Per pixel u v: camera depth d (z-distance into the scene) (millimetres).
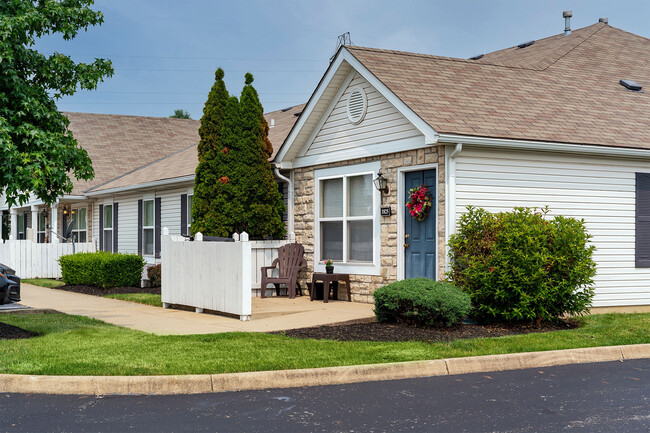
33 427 5785
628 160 13352
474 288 10836
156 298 14820
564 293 10508
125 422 5938
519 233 10406
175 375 7125
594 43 18578
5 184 9680
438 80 13672
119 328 10344
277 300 14312
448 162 11789
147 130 31062
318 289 14641
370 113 13711
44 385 7035
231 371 7336
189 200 19359
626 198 13312
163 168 22234
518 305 10445
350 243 14406
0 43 9102
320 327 10539
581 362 8727
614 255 13180
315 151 15234
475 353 8430
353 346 8773
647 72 17344
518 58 18516
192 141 31156
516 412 6234
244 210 14852
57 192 10258
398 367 7809
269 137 19000
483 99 13250
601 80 16094
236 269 11477
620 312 12328
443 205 11906
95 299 15359
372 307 12883
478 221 11023
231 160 14727
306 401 6680
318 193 15172
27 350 8406
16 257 21812
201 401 6688
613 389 7152
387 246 13266
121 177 25172
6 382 7098
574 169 12820
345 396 6887
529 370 8234
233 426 5816
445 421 5949
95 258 17844
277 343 8961
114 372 7234
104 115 31344
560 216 10969
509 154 12250
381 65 13648
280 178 16031
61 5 10008
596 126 13234
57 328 10328
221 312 12391
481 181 12008
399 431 5668
